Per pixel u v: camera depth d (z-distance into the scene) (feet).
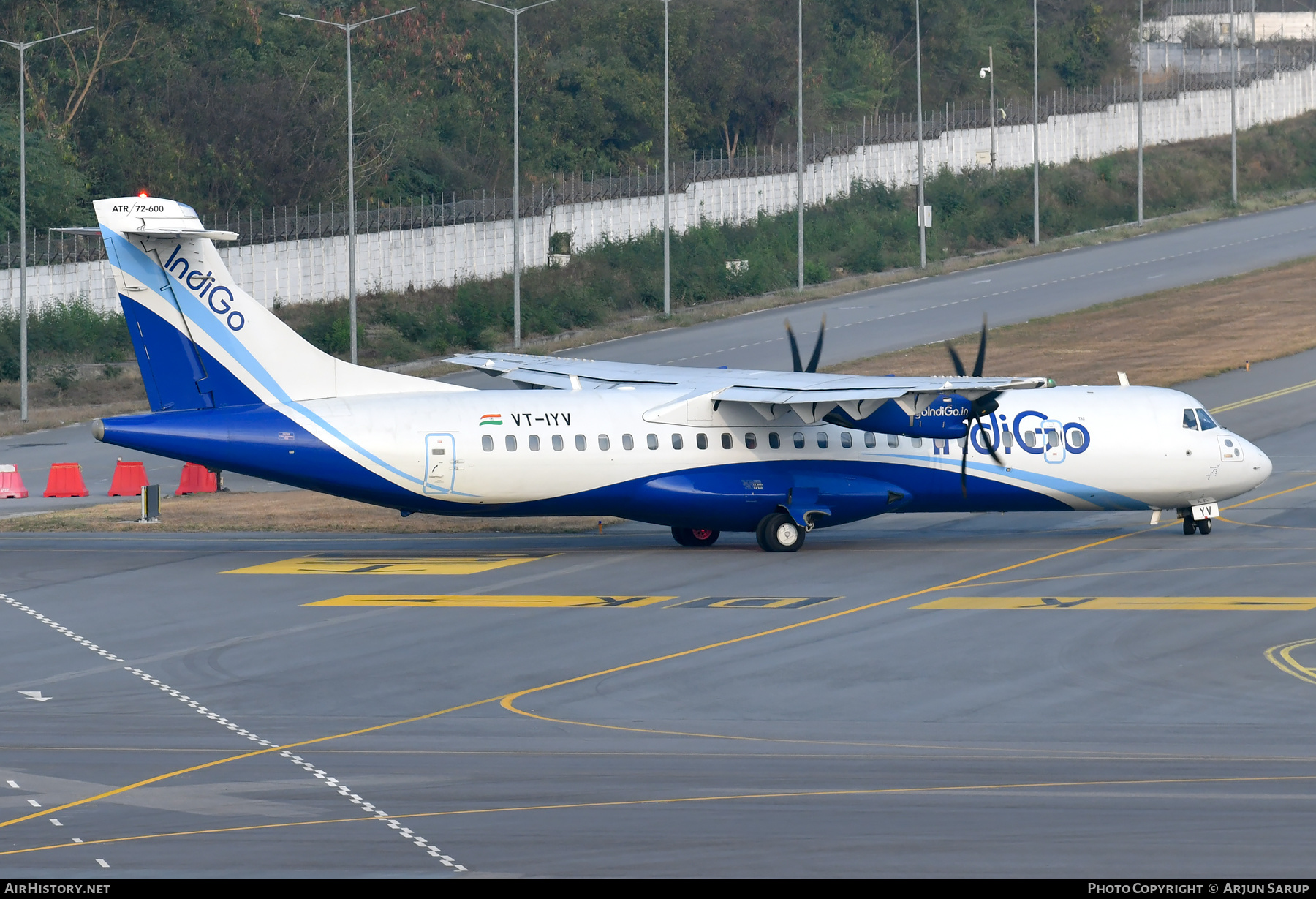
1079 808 240.12
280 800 249.14
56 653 362.53
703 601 417.28
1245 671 338.54
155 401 458.09
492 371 544.21
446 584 444.14
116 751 280.92
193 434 453.99
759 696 320.70
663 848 222.89
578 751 278.87
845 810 240.73
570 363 549.95
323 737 290.35
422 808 243.81
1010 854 218.38
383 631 383.86
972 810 239.50
